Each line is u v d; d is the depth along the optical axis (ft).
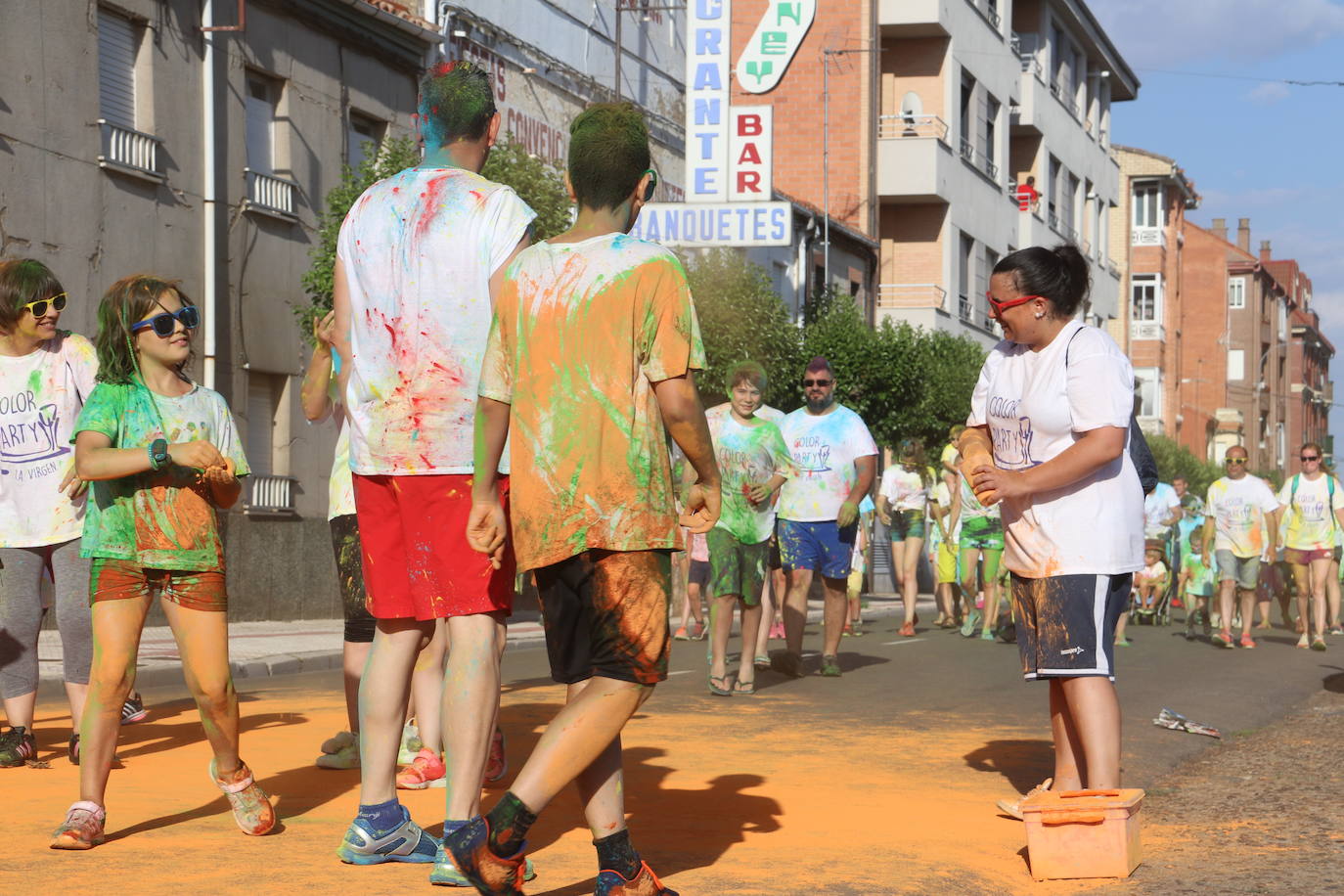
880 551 114.73
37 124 52.80
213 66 61.72
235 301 62.90
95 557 16.05
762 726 27.61
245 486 63.31
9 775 21.02
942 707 31.32
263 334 64.59
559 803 18.83
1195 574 57.47
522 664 42.11
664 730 26.66
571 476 13.03
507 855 12.53
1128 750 25.53
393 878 14.47
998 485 16.87
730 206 92.43
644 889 13.34
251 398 64.39
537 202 61.52
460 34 76.64
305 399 19.20
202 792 19.34
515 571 14.73
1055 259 17.44
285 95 66.08
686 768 22.24
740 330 82.28
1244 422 319.06
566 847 16.06
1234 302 321.52
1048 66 164.14
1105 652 17.02
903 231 133.80
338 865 15.07
